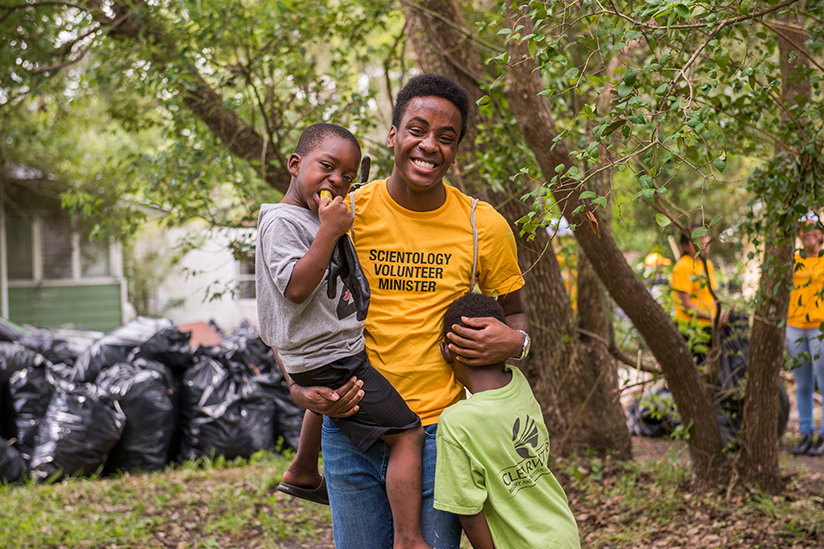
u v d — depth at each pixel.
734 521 4.79
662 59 2.44
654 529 4.79
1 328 7.62
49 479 6.23
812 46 3.21
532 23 3.53
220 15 5.17
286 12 5.33
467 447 2.42
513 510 2.45
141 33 5.24
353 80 6.18
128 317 17.88
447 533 2.51
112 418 6.50
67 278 16.78
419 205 2.59
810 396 6.64
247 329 8.59
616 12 2.49
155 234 19.55
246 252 5.80
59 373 6.92
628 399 7.88
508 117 4.91
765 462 5.14
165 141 6.55
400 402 2.48
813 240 5.46
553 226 2.81
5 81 6.24
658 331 4.78
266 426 7.10
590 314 6.25
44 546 4.75
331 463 2.61
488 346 2.48
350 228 2.43
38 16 6.43
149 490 6.02
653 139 2.42
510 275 2.73
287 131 5.54
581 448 6.19
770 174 4.02
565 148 3.95
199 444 6.93
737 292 6.24
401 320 2.55
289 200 2.48
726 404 5.67
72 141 13.70
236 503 5.66
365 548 2.60
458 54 5.25
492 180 4.68
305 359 2.39
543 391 6.00
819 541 4.40
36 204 15.78
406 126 2.50
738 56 4.16
